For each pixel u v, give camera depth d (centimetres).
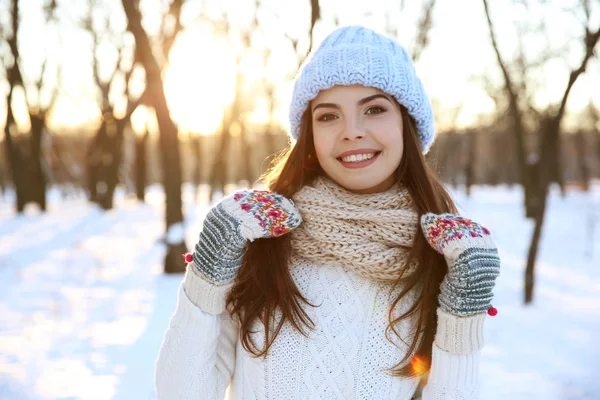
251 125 2500
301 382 143
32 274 803
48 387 389
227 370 152
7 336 506
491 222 1702
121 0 740
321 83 143
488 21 707
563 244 1247
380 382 144
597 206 2239
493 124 2858
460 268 133
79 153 2667
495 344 498
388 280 149
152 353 464
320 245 148
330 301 149
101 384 396
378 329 147
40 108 1825
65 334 514
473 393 137
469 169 3019
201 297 140
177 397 141
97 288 714
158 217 1800
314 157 160
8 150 1802
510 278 820
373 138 143
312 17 730
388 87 142
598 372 420
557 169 2675
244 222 137
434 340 141
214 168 2066
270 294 144
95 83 1928
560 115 628
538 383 400
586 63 598
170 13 1070
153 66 752
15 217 1709
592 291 732
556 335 524
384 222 146
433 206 152
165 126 786
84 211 1941
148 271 834
